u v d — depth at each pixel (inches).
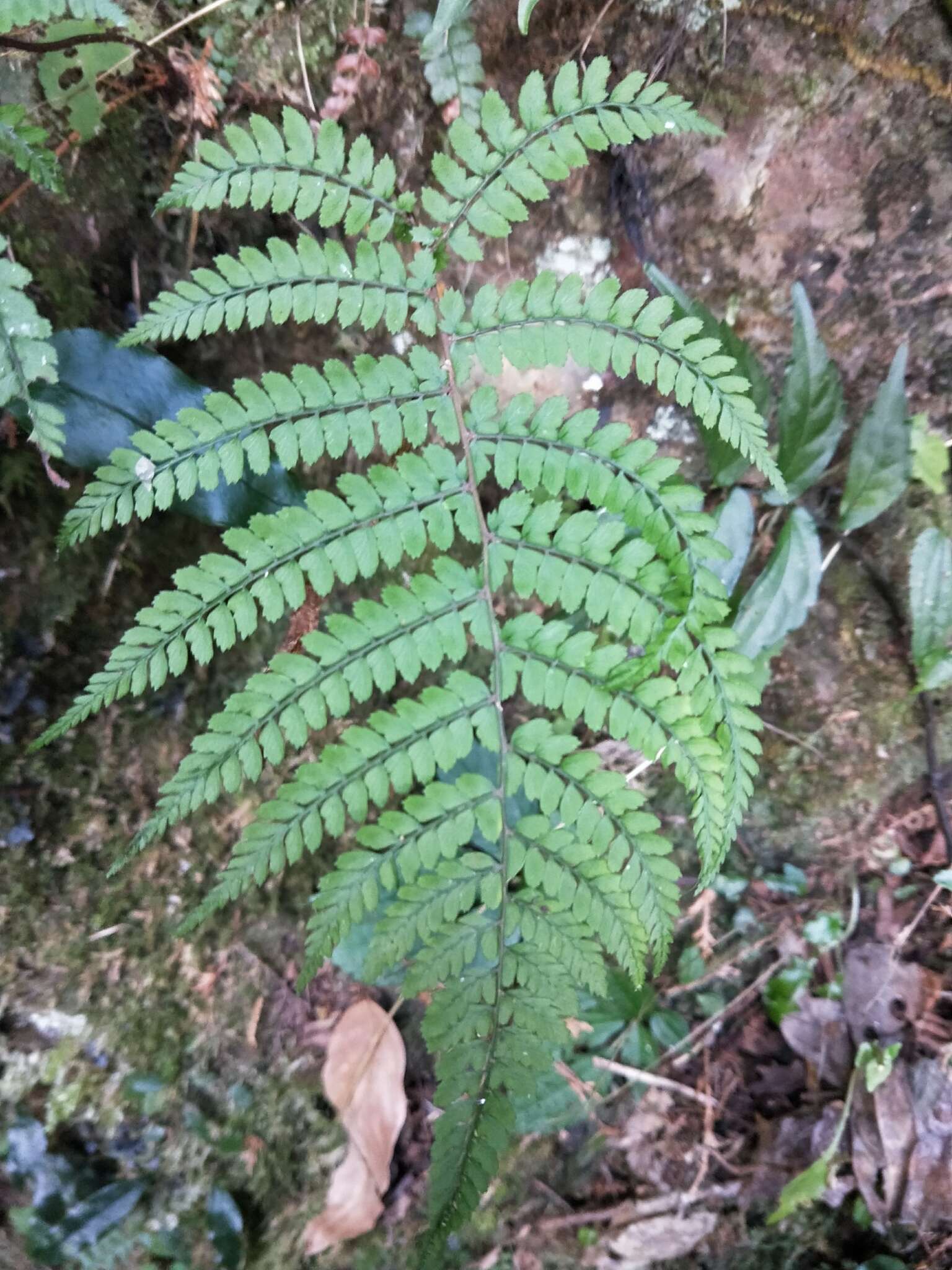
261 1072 75.0
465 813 48.7
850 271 65.8
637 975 49.4
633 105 45.6
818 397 62.7
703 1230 78.2
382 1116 75.7
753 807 83.1
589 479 48.8
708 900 83.2
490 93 46.2
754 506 73.8
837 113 59.7
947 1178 73.1
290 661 46.3
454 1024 49.9
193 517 66.5
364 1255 75.5
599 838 48.6
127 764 71.8
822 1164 74.8
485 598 49.3
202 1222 71.6
